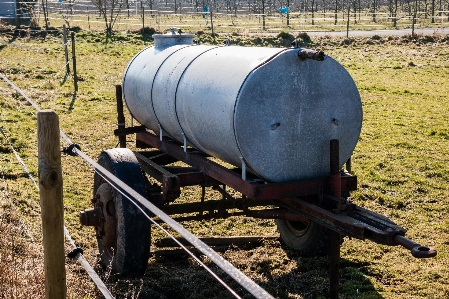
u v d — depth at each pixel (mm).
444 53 26859
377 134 13352
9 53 23406
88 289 5297
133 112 7871
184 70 6227
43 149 3271
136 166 5898
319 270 6246
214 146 5598
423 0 68438
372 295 5648
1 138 11703
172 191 5918
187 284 5867
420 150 11977
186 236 2408
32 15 33906
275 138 5035
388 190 9438
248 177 5352
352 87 5293
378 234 4203
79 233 7195
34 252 5832
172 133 6754
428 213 8344
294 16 56000
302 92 5066
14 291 4410
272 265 6398
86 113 15203
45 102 16188
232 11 64688
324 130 5219
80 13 47062
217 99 5250
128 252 5629
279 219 6484
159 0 77688
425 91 19188
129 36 30000
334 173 5129
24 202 7941
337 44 30281
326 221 4703
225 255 6707
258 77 4906
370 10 63406
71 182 9445
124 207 5598
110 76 20828
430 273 6191
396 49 28266
